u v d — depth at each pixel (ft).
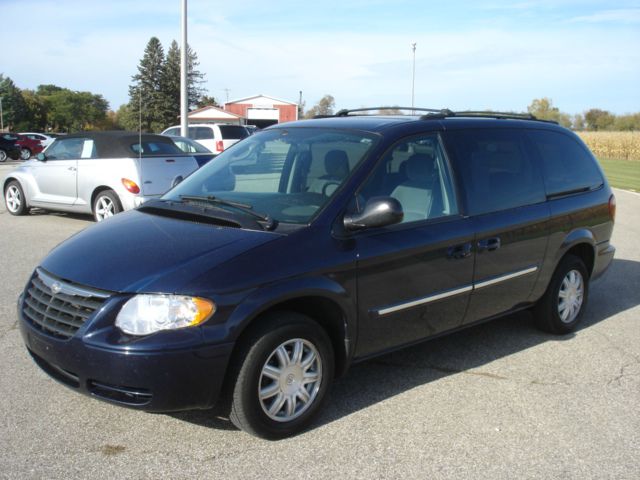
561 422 12.73
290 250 11.58
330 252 11.97
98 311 10.59
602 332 18.47
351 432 12.05
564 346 17.20
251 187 14.17
